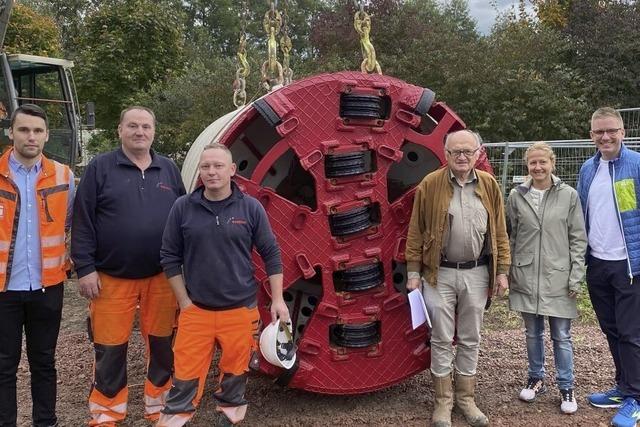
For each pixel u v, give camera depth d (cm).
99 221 366
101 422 377
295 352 377
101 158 369
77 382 497
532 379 449
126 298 375
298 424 410
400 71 1636
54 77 1122
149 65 1938
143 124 365
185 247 349
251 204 355
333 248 405
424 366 429
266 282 397
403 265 440
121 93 1922
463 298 397
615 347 431
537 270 423
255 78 1503
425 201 393
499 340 591
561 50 1688
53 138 1137
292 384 406
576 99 1546
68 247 399
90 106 1172
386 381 423
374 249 412
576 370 505
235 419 366
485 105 1525
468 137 371
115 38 1878
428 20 1931
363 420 414
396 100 408
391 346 423
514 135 1532
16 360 373
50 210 369
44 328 381
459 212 384
